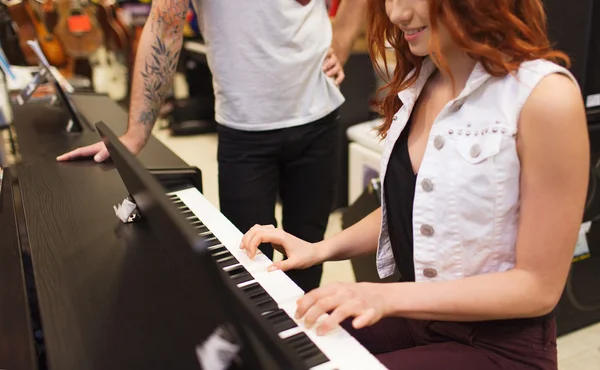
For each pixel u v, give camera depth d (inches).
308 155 63.1
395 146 39.7
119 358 28.6
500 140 32.0
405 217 38.5
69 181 52.6
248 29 56.6
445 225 34.9
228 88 59.4
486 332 36.6
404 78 39.6
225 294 23.2
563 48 61.7
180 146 158.7
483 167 32.9
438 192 34.7
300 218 66.4
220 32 57.6
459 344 37.5
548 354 36.6
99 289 34.8
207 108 171.0
